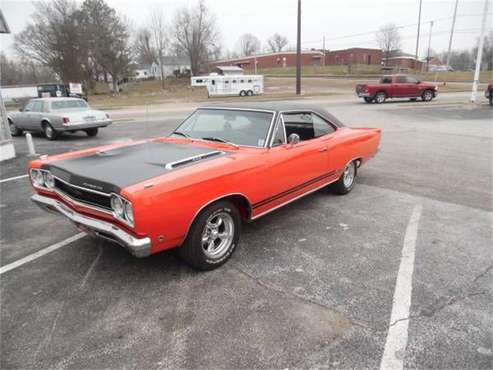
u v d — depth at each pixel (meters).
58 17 49.69
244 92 37.44
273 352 2.43
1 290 3.19
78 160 3.63
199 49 65.88
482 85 41.88
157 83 67.38
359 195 5.76
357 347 2.47
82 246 4.04
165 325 2.71
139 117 19.73
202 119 4.64
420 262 3.60
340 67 73.31
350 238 4.16
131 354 2.43
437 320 2.73
